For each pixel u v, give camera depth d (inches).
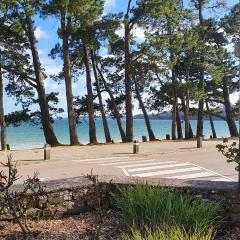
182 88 2057.1
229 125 2613.2
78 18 1520.7
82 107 2149.4
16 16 1550.2
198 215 235.5
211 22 2261.3
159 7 1749.5
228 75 2496.3
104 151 1245.1
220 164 877.8
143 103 2223.2
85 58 1849.2
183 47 2014.0
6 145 1534.2
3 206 252.5
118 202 261.1
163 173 746.2
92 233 250.2
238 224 276.1
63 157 1065.5
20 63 1643.7
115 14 1689.2
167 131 4963.1
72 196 295.7
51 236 247.4
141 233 222.8
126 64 1844.2
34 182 281.1
